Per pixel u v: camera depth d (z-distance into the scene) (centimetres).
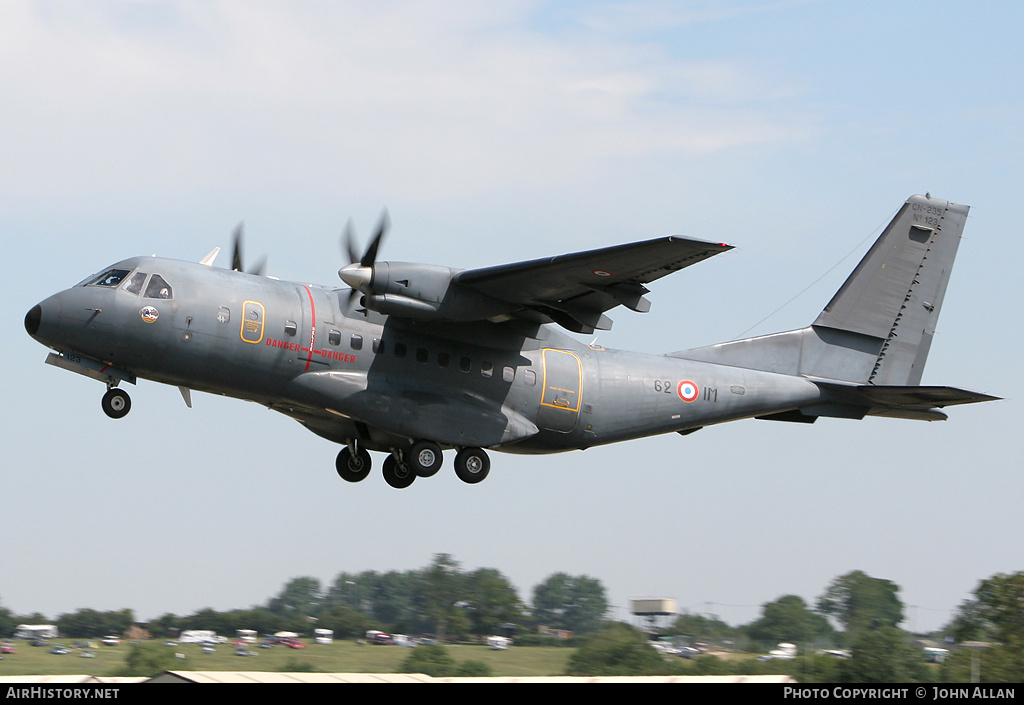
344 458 8656
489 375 7831
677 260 6669
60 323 6838
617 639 7669
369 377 7500
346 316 7488
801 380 8838
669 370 8438
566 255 6744
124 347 6938
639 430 8350
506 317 7569
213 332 7050
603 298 7356
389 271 7125
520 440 7931
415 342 7644
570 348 8169
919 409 8919
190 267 7212
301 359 7306
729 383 8575
